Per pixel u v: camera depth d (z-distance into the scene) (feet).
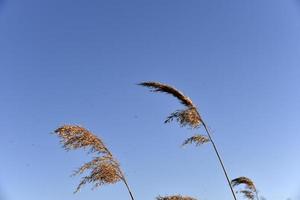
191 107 44.37
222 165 46.62
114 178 36.60
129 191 37.68
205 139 45.55
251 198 57.93
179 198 40.52
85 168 36.63
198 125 44.96
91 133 37.47
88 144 36.86
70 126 37.09
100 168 36.50
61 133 36.88
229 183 46.19
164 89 43.11
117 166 37.50
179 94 43.57
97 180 36.40
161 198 40.63
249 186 57.67
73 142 36.78
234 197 45.93
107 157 37.24
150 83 42.93
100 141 37.50
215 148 46.14
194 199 41.06
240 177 57.88
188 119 44.16
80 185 36.63
